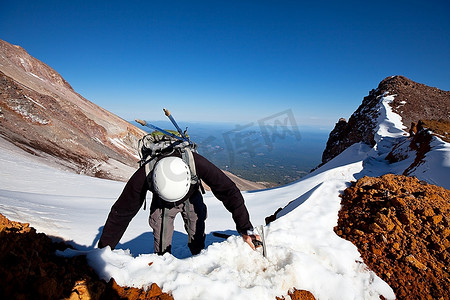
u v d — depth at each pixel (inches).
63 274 60.6
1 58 1674.5
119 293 61.4
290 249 81.6
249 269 77.8
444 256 82.9
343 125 1475.1
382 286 75.5
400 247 86.0
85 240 125.6
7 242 58.9
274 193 456.4
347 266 81.6
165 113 72.8
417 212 96.1
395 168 548.7
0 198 150.9
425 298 74.0
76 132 1298.0
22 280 50.6
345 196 119.3
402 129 859.4
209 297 62.6
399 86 1314.0
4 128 870.4
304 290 72.3
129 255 77.2
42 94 1517.0
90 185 527.5
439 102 1165.7
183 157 70.9
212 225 228.5
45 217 139.6
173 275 66.8
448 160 386.6
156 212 88.8
